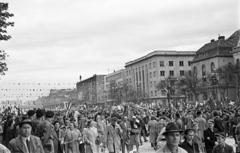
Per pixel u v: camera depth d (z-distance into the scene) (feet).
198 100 290.35
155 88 341.00
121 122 55.26
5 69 74.84
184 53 344.28
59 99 580.30
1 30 66.90
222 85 249.75
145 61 368.07
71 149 44.47
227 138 80.07
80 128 59.67
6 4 64.90
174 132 16.12
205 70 289.94
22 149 21.91
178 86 281.54
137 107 118.01
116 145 51.60
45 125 31.30
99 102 477.36
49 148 31.04
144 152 59.11
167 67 340.59
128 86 371.97
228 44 283.38
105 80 497.05
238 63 243.40
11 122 40.78
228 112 91.30
